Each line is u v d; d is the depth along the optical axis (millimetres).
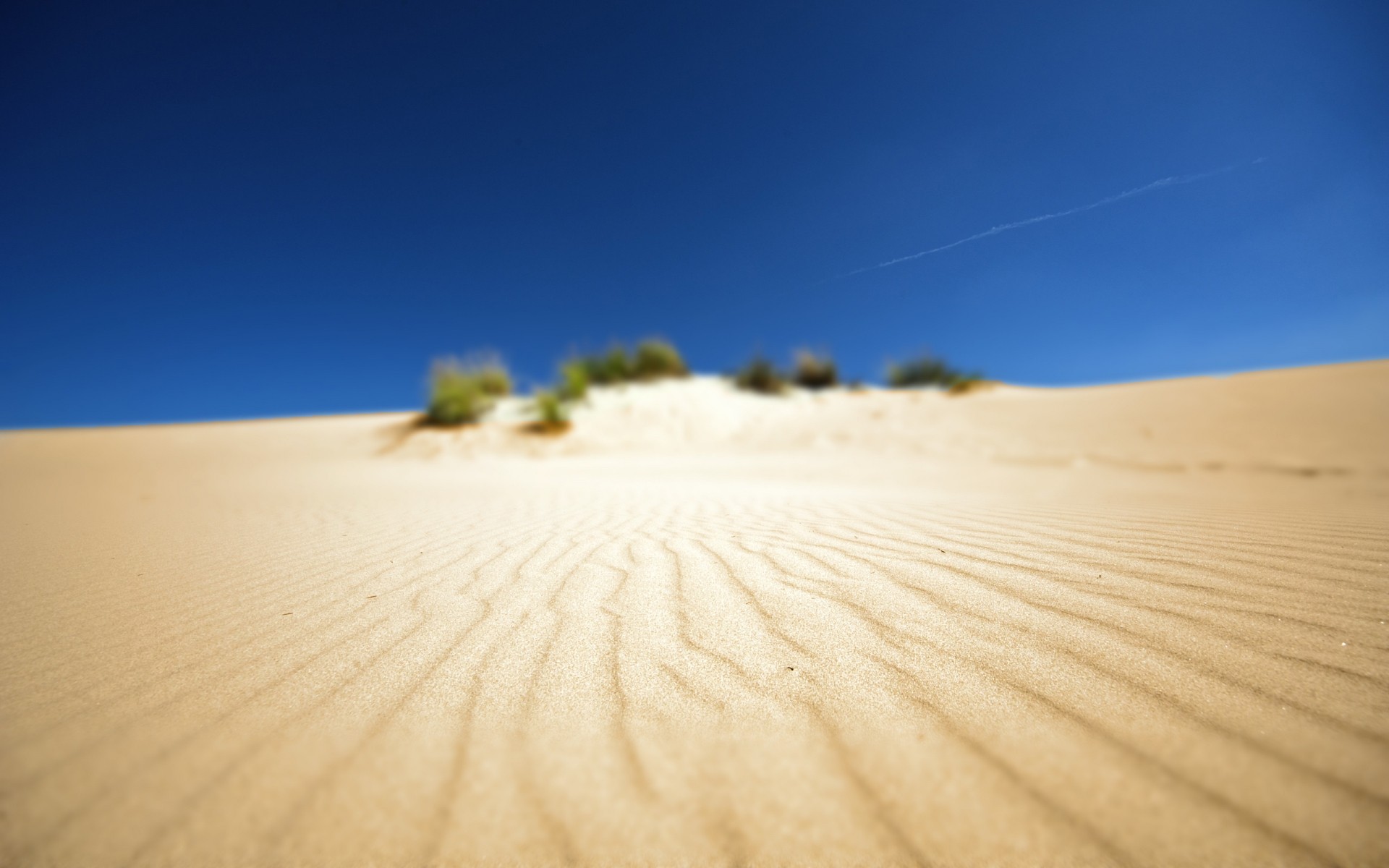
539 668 1127
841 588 1603
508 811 729
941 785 758
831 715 932
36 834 679
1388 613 1276
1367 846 633
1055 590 1519
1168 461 5934
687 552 2086
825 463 7324
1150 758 788
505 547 2246
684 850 676
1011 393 10195
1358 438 5828
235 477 6078
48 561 2072
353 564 1989
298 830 696
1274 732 830
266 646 1248
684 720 926
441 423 11016
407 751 850
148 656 1190
